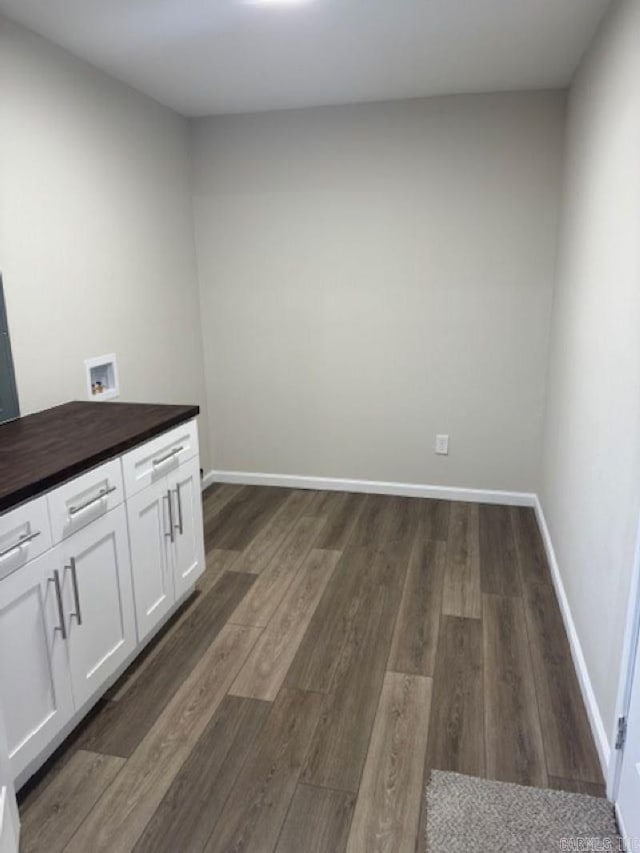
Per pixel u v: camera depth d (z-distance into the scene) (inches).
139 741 76.0
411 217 140.9
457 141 134.6
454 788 68.3
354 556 124.6
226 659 92.0
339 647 94.7
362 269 146.3
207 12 87.1
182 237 146.3
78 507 73.5
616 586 68.3
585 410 90.8
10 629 63.4
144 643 93.0
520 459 148.6
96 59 105.2
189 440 101.5
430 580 114.8
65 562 71.5
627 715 62.4
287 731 77.4
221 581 115.0
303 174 144.3
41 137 96.0
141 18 88.8
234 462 165.5
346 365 153.1
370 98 133.6
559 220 131.6
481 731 77.0
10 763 61.4
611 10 82.7
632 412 63.9
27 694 66.3
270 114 142.6
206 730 77.7
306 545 130.0
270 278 152.1
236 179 148.0
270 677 87.8
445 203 138.5
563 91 127.4
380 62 110.0
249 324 156.3
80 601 74.9
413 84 123.7
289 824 64.2
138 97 123.9
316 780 69.8
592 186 93.0
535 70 115.3
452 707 81.4
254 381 159.9
